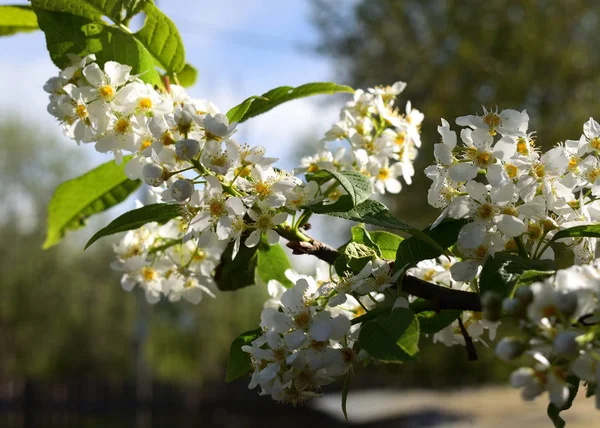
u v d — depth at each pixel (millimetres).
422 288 298
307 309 297
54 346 4840
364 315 292
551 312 228
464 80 2479
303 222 329
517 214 291
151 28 375
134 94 333
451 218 303
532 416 2002
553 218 304
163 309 4977
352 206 304
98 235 323
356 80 2748
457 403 2551
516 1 2531
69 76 341
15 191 4898
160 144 308
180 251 396
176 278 391
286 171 323
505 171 290
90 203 442
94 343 4953
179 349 5008
